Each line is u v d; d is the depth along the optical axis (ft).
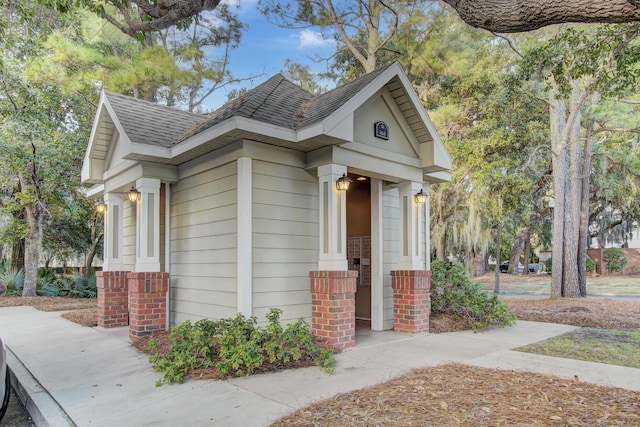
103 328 25.50
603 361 16.75
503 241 83.87
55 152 40.32
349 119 18.57
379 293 23.85
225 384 14.17
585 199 45.03
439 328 23.62
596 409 11.10
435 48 40.40
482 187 47.21
